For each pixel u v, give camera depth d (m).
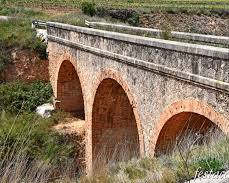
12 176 5.80
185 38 18.28
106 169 10.66
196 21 53.19
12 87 28.48
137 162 11.62
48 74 30.47
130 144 20.84
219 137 11.30
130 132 21.95
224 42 16.20
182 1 62.59
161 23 50.59
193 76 12.09
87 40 20.91
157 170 9.70
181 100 12.92
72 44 23.25
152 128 14.92
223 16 55.47
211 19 54.28
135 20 48.34
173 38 19.08
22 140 6.48
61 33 25.70
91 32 20.06
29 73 30.12
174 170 9.03
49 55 29.19
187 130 13.51
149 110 15.05
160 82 14.15
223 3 63.00
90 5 44.91
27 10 44.91
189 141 11.40
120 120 21.91
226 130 10.88
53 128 24.89
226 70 10.75
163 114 14.05
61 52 26.02
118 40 17.08
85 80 22.00
